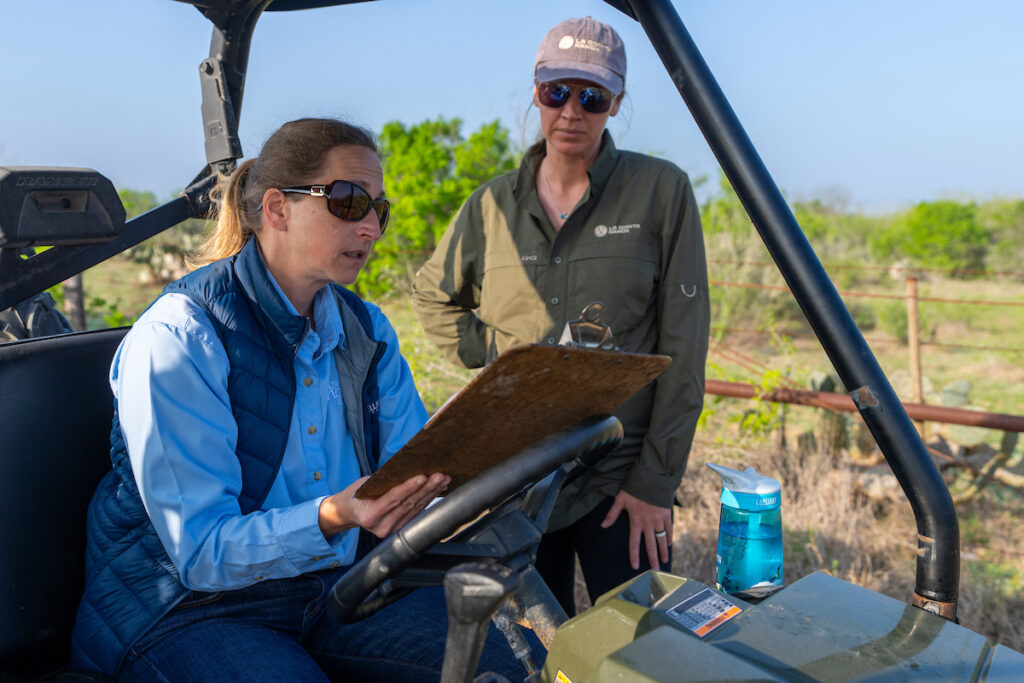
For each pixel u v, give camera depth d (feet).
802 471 14.17
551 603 3.95
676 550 11.76
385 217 5.52
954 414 13.47
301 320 5.28
